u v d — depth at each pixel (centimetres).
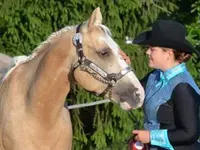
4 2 1234
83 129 1324
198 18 1441
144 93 712
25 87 753
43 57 743
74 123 1301
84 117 1356
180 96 679
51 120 734
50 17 1238
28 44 1241
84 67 718
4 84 778
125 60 750
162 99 693
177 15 1466
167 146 684
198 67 1377
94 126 1291
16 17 1225
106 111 1286
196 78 1368
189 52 696
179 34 695
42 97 731
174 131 679
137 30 1338
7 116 750
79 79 725
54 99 732
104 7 1266
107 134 1295
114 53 714
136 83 712
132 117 1290
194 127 671
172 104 688
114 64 714
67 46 726
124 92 714
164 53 695
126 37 1333
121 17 1314
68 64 727
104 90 722
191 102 676
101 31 720
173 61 697
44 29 1233
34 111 735
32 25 1216
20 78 761
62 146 751
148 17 1337
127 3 1271
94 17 722
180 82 686
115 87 716
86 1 1231
